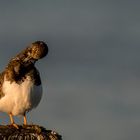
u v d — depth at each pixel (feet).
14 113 41.73
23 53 40.24
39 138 36.01
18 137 36.06
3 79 40.57
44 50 39.29
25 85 39.86
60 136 36.88
